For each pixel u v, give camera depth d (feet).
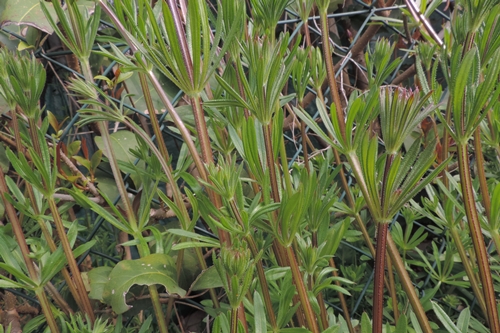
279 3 1.48
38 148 1.59
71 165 2.02
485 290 1.24
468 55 1.17
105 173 2.26
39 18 2.00
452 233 1.64
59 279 2.52
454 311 2.58
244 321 1.34
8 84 1.63
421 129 2.43
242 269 1.21
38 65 1.62
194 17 1.26
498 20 1.28
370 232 2.69
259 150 1.40
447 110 1.69
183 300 2.24
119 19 1.45
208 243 1.45
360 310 2.64
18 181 2.50
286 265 1.45
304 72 1.67
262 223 1.38
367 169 1.18
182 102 2.56
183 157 1.80
